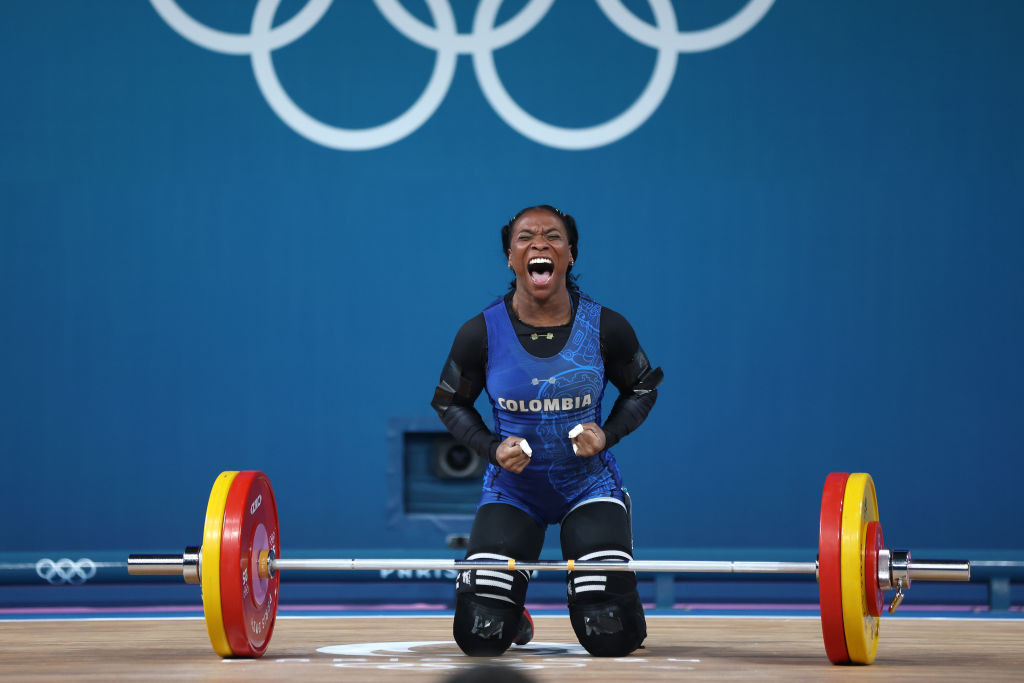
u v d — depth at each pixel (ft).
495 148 77.77
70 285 75.87
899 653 42.96
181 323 76.18
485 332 42.34
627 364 43.27
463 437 42.65
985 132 78.13
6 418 74.95
